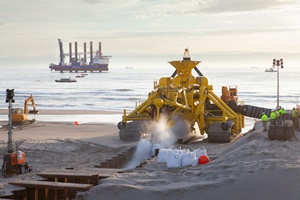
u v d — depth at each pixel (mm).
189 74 31641
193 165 18500
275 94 102750
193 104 29500
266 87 139625
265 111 32656
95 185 15344
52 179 16109
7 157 16531
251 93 106312
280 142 20359
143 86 149375
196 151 19125
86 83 178750
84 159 22422
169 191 13961
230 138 27734
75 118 47875
